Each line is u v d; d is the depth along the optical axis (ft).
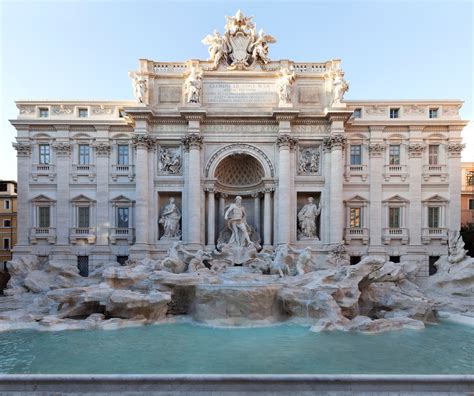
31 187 130.00
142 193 119.85
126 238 128.67
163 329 75.77
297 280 90.43
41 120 129.08
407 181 131.34
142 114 120.06
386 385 37.22
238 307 80.94
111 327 75.97
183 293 88.53
